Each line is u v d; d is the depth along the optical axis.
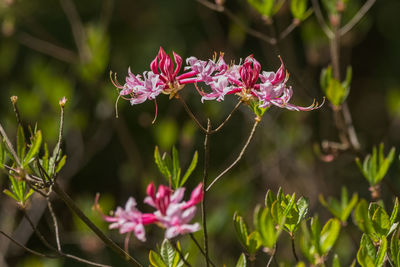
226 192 6.26
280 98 2.58
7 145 2.53
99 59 5.59
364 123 9.80
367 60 10.31
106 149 9.12
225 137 8.89
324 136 6.07
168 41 9.40
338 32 4.31
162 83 2.60
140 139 8.98
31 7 9.05
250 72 2.58
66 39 9.22
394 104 5.66
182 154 6.54
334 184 6.68
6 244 6.08
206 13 7.93
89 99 6.54
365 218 2.53
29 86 7.46
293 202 2.52
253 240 2.64
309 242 2.72
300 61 8.06
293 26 4.19
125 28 9.42
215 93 2.61
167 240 2.61
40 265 5.33
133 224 2.21
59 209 7.38
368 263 2.48
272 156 6.61
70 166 6.46
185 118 7.96
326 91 3.83
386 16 10.05
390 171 7.08
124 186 6.96
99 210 2.39
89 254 6.36
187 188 7.79
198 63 2.60
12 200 6.13
